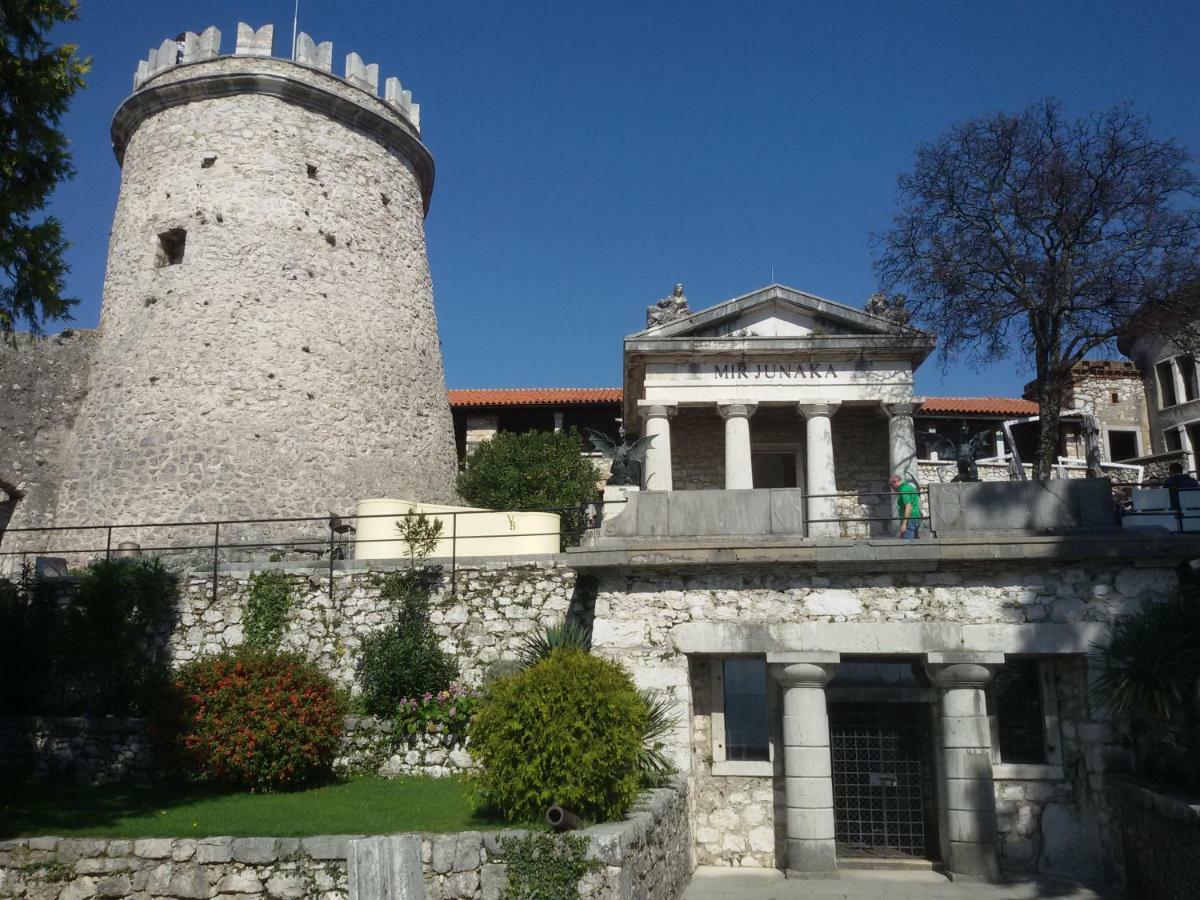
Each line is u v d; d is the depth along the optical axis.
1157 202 21.00
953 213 22.72
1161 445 41.75
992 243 22.19
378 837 9.44
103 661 15.59
